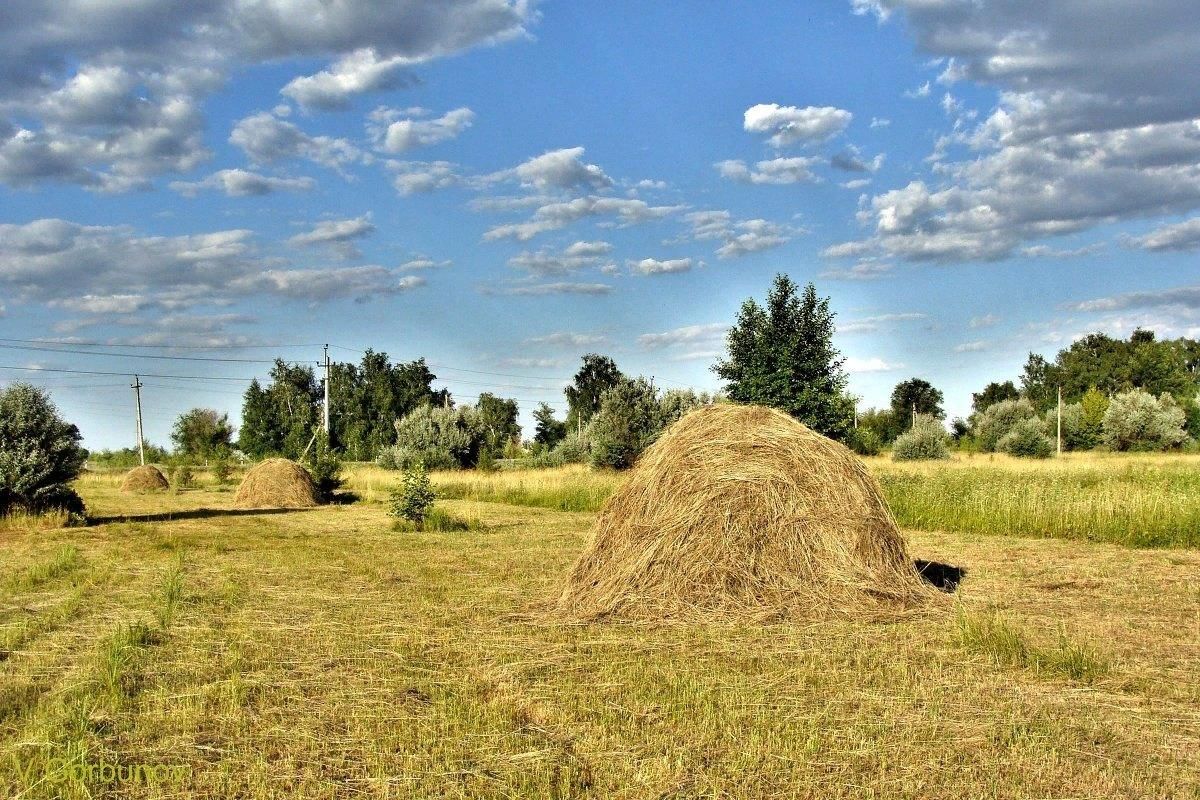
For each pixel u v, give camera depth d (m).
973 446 64.62
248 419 76.19
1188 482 23.34
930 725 6.39
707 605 10.24
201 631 9.48
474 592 12.05
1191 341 111.81
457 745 5.97
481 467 46.94
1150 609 10.95
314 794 5.22
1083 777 5.50
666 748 5.89
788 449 11.35
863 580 10.66
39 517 22.14
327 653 8.48
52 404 23.66
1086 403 74.62
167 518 25.47
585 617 10.13
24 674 7.83
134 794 5.25
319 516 26.33
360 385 82.25
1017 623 9.94
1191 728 6.45
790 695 7.10
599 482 30.09
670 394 43.44
